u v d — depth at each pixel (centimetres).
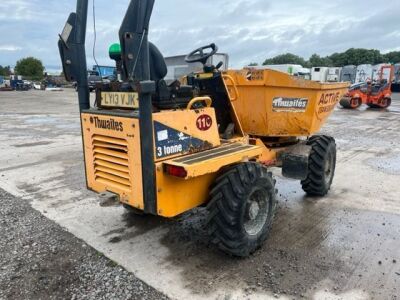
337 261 325
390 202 474
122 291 281
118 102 312
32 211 434
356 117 1422
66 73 318
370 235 378
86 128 325
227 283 291
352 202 475
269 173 347
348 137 953
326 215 431
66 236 371
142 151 277
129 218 416
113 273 305
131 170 291
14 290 283
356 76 3488
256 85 433
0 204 456
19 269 311
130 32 263
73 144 841
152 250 344
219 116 385
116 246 351
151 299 271
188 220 412
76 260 325
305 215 431
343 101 1714
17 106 1959
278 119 453
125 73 283
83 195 490
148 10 262
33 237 368
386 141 899
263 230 343
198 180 313
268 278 298
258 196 340
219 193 306
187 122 300
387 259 330
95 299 272
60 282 293
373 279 298
